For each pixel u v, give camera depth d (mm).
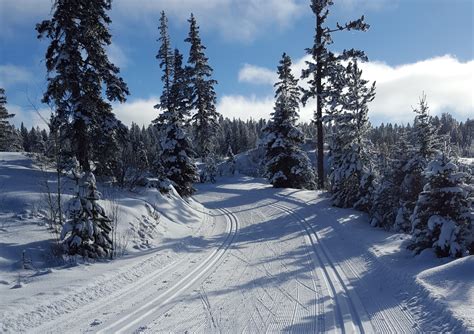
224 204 27797
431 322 5750
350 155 19938
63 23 15617
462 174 9172
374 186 17781
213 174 53500
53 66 15711
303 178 33625
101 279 8945
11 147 41719
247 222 18922
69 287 8180
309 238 13820
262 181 49812
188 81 41469
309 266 10180
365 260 10109
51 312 7031
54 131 14086
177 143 26344
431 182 9547
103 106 17766
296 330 6129
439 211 9469
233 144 105375
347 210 18672
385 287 7852
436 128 14648
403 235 12195
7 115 40594
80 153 16656
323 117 24750
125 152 19906
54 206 13367
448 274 7188
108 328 6387
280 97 34031
